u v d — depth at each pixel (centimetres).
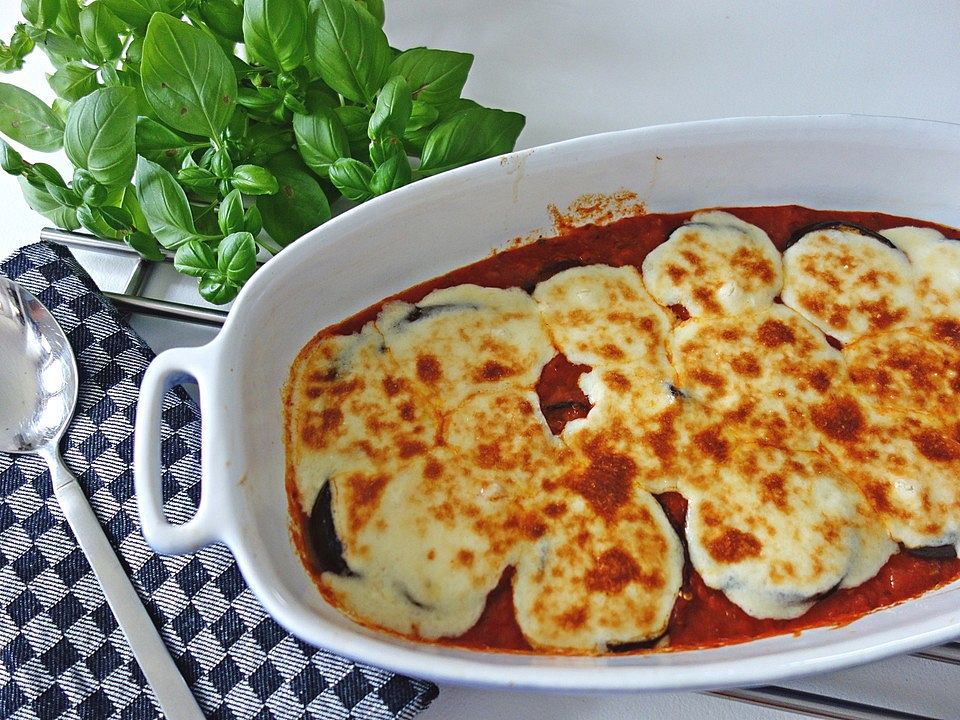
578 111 51
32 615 39
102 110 41
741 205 46
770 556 39
